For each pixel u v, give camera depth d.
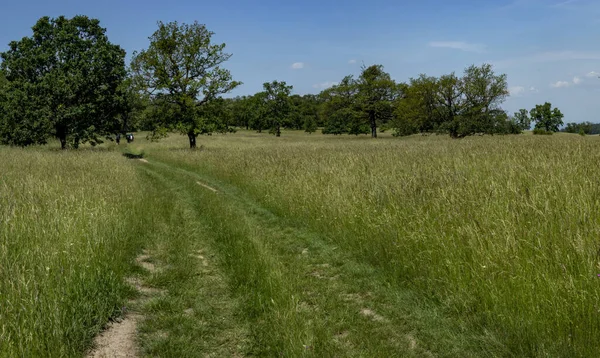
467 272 4.65
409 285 5.14
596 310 3.37
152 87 33.34
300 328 4.01
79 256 5.32
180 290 5.39
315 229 8.07
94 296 4.71
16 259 4.67
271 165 13.96
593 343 3.32
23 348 3.38
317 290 5.26
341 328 4.24
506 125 42.12
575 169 6.86
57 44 34.47
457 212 5.77
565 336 3.47
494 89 42.03
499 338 3.77
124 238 7.12
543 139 19.84
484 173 8.27
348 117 69.56
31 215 6.36
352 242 6.83
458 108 44.78
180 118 33.75
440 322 4.25
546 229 4.59
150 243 7.54
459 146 18.03
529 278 3.97
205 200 11.41
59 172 11.95
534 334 3.61
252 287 5.21
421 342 3.92
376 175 9.45
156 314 4.72
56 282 4.45
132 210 9.11
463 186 6.93
